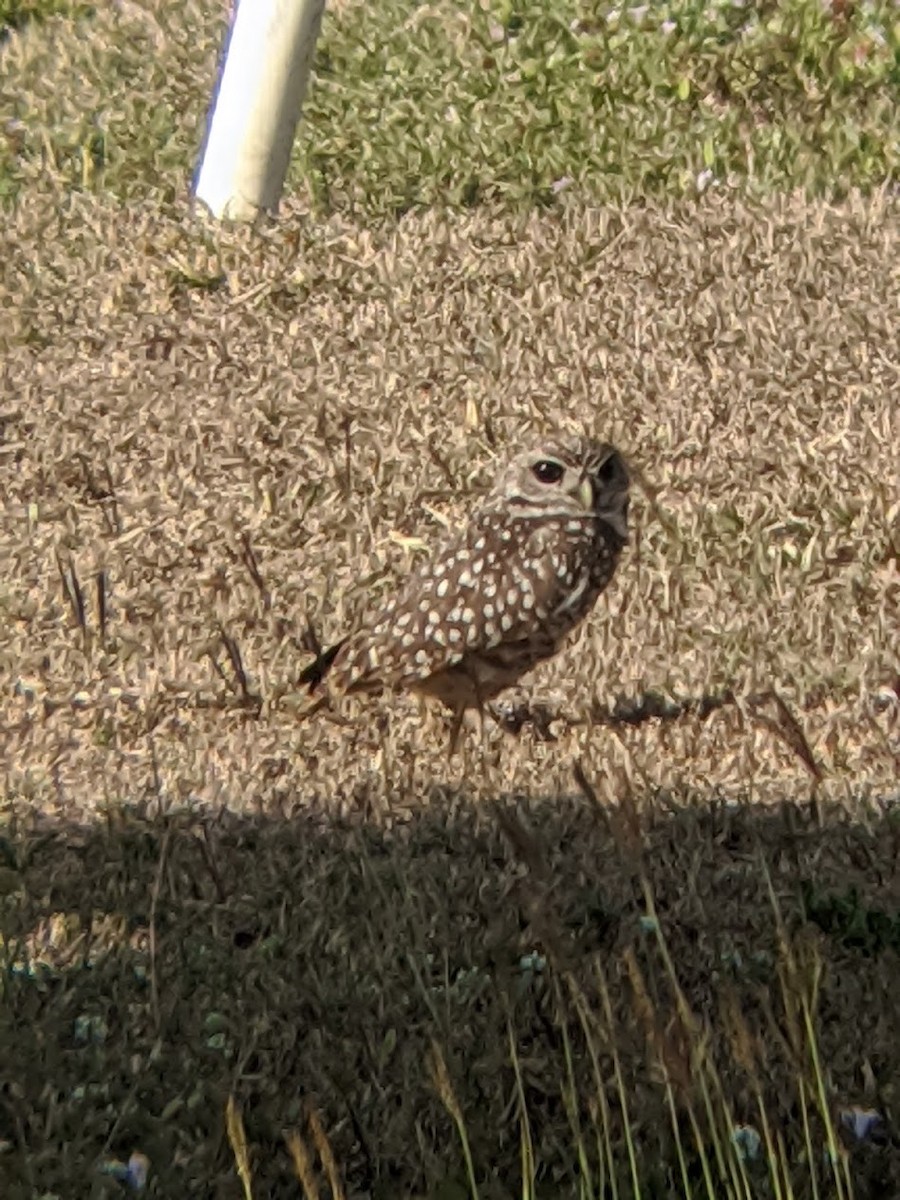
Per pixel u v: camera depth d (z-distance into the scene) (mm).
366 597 8492
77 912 6395
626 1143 5160
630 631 8102
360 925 6199
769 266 11133
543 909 5637
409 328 10969
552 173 12797
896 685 7598
